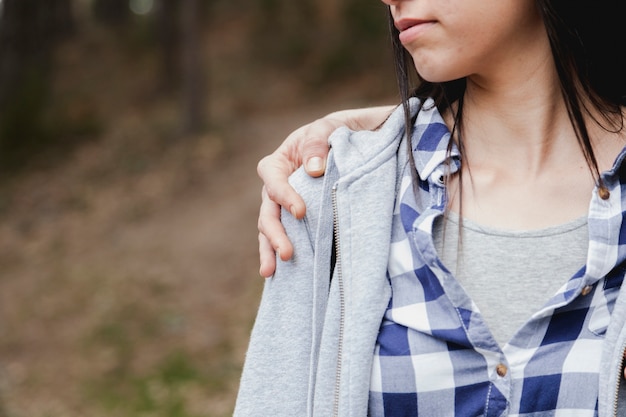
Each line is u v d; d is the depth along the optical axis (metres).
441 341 1.07
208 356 6.34
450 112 1.20
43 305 7.45
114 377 6.17
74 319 7.15
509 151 1.15
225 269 7.76
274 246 1.17
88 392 5.99
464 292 1.06
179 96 12.82
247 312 6.95
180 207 9.24
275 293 1.18
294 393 1.15
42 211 9.57
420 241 1.08
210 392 5.80
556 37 1.09
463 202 1.13
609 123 1.16
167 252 8.22
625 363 1.06
